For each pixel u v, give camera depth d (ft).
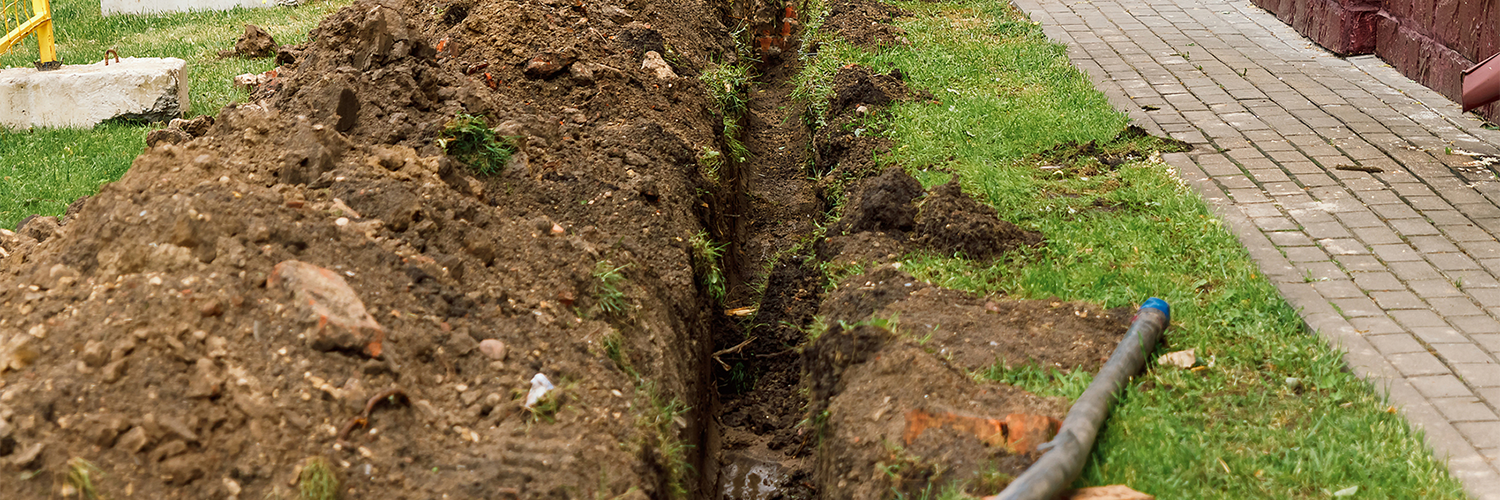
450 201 15.52
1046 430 12.85
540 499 11.42
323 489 10.67
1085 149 23.86
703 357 18.21
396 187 15.12
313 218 13.88
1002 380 14.56
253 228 13.14
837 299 17.57
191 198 13.17
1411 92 28.48
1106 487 12.09
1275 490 12.41
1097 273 17.51
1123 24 35.88
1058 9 37.93
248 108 16.24
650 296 16.81
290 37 37.40
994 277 17.67
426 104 18.51
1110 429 13.35
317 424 11.40
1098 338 15.57
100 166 24.68
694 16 30.45
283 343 12.00
